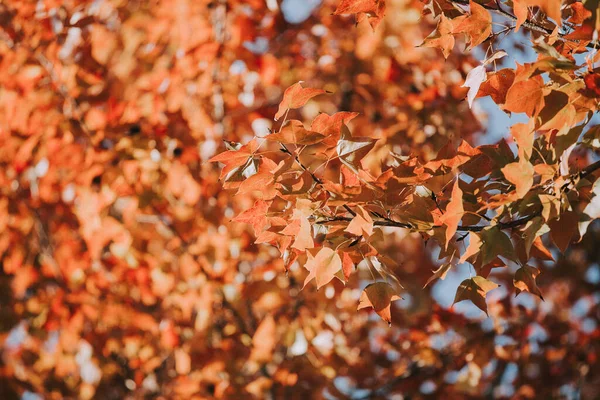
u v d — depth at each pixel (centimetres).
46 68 308
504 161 179
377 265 181
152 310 317
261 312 322
